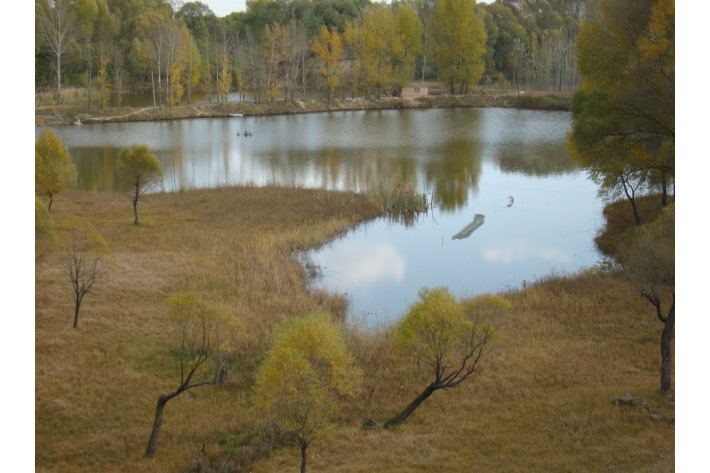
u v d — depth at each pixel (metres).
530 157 62.59
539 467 14.86
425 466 15.17
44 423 16.97
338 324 23.78
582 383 19.59
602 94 35.50
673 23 30.86
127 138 72.94
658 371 20.06
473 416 17.86
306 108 98.50
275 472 15.11
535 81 117.06
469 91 113.06
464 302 25.48
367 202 43.22
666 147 32.28
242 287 27.52
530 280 30.78
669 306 24.83
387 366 21.34
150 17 108.88
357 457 15.79
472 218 42.34
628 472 14.09
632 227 36.22
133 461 15.54
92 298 25.38
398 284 30.58
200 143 70.56
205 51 113.62
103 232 34.72
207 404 18.59
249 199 43.41
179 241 33.66
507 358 21.50
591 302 25.83
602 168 35.16
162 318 23.86
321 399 14.74
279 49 106.75
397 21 108.81
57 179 37.09
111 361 20.45
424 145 69.31
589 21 39.50
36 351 20.67
